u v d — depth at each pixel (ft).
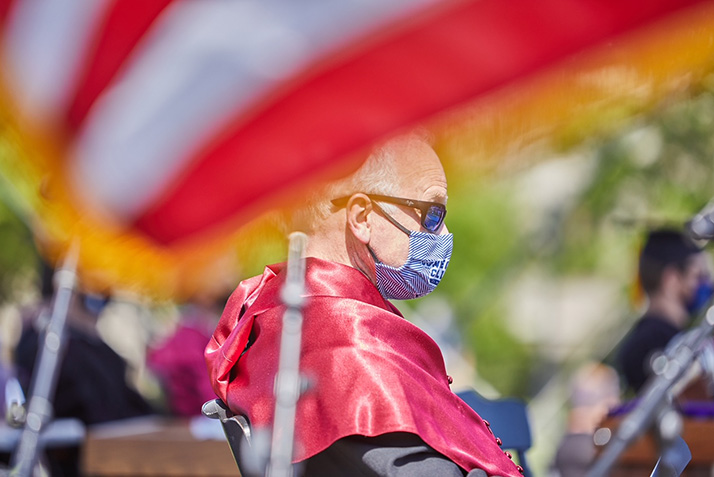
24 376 57.31
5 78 20.65
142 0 20.48
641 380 53.67
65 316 36.17
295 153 20.58
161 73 20.48
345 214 26.73
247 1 20.38
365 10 20.38
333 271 26.08
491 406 40.19
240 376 26.55
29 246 90.27
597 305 145.48
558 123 22.66
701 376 45.21
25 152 20.81
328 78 20.48
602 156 105.81
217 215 20.85
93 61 20.63
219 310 68.49
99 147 20.70
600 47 20.79
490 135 21.79
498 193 123.95
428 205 26.53
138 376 82.64
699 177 103.86
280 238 24.86
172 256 21.18
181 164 20.68
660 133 99.04
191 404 65.82
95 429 54.34
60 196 20.98
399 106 20.56
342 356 24.59
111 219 20.99
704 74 22.57
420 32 20.54
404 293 27.12
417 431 23.68
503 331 151.84
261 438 22.57
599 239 123.95
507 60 20.77
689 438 41.63
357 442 24.11
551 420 95.20
